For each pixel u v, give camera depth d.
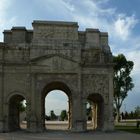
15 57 72.88
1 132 70.06
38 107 71.75
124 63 117.06
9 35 74.75
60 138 54.22
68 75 73.00
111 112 73.06
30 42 74.75
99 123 77.56
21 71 72.50
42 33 74.00
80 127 71.31
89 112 160.50
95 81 73.69
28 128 70.69
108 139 51.75
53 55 72.94
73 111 72.25
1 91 71.69
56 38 74.00
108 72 74.19
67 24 74.69
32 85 71.94
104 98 73.44
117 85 117.19
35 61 72.50
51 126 102.19
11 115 74.25
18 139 52.09
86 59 74.00
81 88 72.94
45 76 72.56
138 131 73.81
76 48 73.75
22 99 79.12
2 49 72.88
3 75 72.12
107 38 77.06
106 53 74.88
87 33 75.81
